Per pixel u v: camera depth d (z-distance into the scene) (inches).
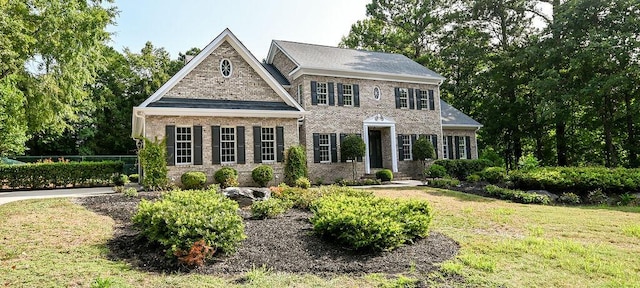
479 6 1141.7
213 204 290.5
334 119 881.5
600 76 814.5
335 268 227.1
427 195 614.9
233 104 722.2
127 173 1248.8
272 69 977.5
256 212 368.5
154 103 658.8
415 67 1052.5
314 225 296.8
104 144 1461.6
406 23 1478.8
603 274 221.1
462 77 1336.1
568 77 900.6
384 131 979.9
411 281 203.8
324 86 884.0
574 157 1183.6
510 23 1149.7
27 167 752.3
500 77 1108.5
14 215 360.5
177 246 232.2
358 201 339.0
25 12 550.9
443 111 1111.6
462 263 241.0
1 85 579.2
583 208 507.2
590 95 823.7
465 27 1239.5
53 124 709.9
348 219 266.5
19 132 856.9
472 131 1098.7
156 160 629.9
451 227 370.3
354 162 875.4
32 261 227.8
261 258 243.3
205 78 716.0
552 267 234.7
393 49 1507.1
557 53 897.5
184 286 194.9
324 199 374.9
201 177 646.5
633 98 865.5
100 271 214.1
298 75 874.8
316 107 863.1
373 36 1551.4
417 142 940.0
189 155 674.8
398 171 946.7
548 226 371.2
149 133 642.8
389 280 207.9
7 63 483.8
